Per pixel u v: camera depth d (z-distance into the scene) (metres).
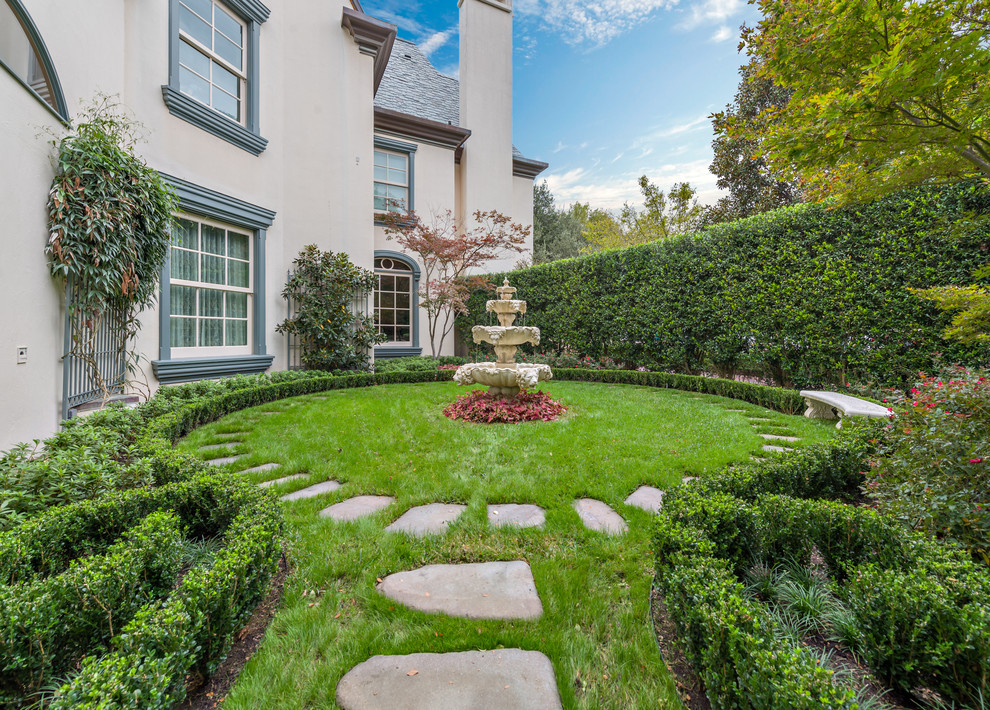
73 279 3.97
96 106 4.58
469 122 12.77
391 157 11.55
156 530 1.86
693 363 8.12
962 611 1.28
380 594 1.92
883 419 3.20
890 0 2.31
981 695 1.18
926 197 5.03
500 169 13.28
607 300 9.29
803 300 6.15
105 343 4.60
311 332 8.12
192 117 6.10
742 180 11.72
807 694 0.97
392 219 10.54
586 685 1.45
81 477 2.46
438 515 2.73
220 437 4.39
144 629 1.23
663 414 5.37
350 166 9.20
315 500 2.89
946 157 3.25
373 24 9.12
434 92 13.76
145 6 5.47
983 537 1.93
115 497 2.16
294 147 8.33
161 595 1.75
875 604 1.43
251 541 1.75
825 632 1.62
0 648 1.25
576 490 2.98
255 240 7.44
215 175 6.57
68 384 3.94
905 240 5.20
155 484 2.86
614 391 7.44
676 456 3.63
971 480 2.09
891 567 1.69
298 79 8.37
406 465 3.59
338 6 8.92
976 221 4.24
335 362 8.41
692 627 1.37
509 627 1.72
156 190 4.70
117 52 4.97
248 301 7.42
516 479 3.18
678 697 1.38
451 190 12.38
